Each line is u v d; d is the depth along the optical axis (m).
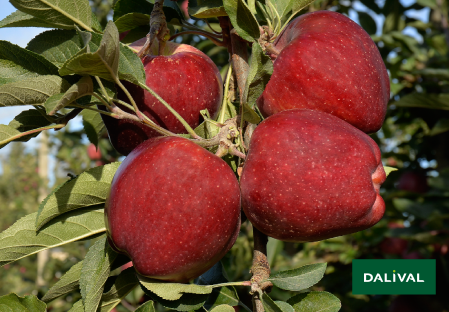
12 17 0.35
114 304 0.35
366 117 0.35
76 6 0.35
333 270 0.95
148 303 0.31
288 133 0.32
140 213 0.30
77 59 0.28
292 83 0.35
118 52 0.29
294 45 0.35
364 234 0.90
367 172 0.32
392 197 0.84
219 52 0.84
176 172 0.30
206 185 0.30
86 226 0.34
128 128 0.35
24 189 3.68
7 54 0.32
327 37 0.35
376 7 0.91
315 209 0.31
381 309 0.96
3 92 0.30
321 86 0.34
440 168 0.89
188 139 0.32
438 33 0.91
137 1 0.41
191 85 0.35
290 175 0.31
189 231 0.30
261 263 0.33
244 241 0.84
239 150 0.34
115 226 0.31
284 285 0.31
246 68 0.37
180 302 0.31
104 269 0.32
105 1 1.06
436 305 0.84
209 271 0.38
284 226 0.32
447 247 0.85
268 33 0.38
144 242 0.30
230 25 0.38
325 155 0.31
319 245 0.97
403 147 1.03
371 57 0.35
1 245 0.33
